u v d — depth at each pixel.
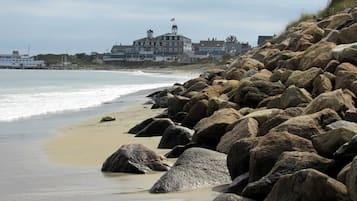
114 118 23.61
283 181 7.68
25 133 19.97
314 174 7.38
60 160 14.08
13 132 20.34
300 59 18.84
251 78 18.48
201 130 13.10
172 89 34.94
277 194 7.67
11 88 54.22
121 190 10.33
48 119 25.36
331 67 16.02
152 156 12.29
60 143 17.16
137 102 36.22
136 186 10.62
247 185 8.63
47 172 12.51
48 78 96.81
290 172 8.22
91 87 60.41
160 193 9.76
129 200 9.41
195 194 9.45
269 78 17.92
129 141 16.77
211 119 13.68
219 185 9.90
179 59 187.12
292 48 24.66
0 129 21.36
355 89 13.76
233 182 9.40
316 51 18.38
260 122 12.42
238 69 24.00
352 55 16.27
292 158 8.38
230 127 12.63
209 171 10.23
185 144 14.06
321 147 8.82
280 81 17.14
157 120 17.72
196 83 26.55
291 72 17.23
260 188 8.20
